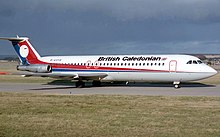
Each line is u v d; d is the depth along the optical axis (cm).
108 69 6750
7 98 4450
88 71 6956
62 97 4556
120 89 6206
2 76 11800
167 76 6262
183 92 5441
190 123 2553
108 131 2291
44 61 7431
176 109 3319
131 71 6531
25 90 6119
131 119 2736
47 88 6638
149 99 4253
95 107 3491
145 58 6500
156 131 2284
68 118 2802
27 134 2219
